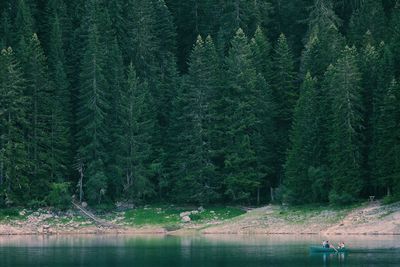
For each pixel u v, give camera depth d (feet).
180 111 403.54
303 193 357.82
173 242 306.55
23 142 379.76
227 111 395.55
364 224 319.47
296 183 358.84
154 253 265.54
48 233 357.61
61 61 420.36
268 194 397.80
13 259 250.78
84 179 396.98
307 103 361.30
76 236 345.31
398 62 361.51
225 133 393.50
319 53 398.21
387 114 334.03
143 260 246.06
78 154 393.91
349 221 325.42
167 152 407.44
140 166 393.70
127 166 394.52
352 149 340.59
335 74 350.02
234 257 249.96
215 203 395.96
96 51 395.75
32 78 392.68
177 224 366.84
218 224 357.41
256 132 392.27
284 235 326.24
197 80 394.11
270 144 400.06
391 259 237.04
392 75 347.56
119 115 401.29
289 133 402.31
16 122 387.14
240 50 400.26
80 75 398.21
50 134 393.09
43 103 394.32
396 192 327.88
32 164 382.01
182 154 391.65
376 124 343.05
